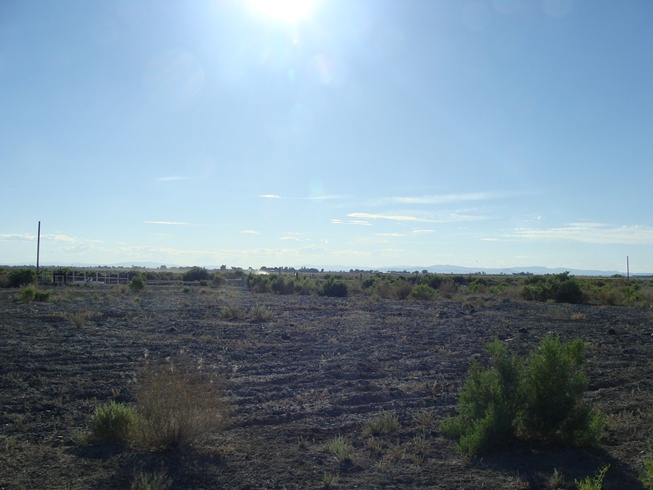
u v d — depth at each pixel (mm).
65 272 71500
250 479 7574
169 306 35688
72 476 7547
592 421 9000
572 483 7352
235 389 12648
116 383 12852
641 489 7137
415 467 8094
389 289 51938
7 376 13297
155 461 8086
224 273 106125
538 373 9180
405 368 15359
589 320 28844
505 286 59906
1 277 60656
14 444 8766
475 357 17016
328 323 26750
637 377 14055
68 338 19797
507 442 8875
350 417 10656
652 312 33000
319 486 7395
